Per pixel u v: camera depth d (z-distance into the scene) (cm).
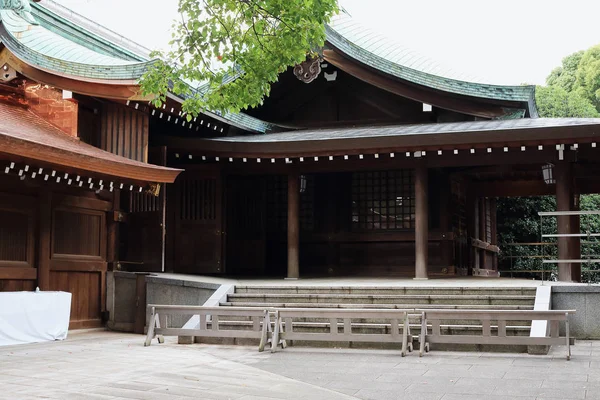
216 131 1939
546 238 3152
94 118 1603
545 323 1077
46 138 1369
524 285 1334
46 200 1427
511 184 2177
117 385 777
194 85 1741
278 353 1077
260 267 2058
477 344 1072
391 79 1892
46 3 1989
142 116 1612
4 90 1558
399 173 2017
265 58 1016
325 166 1819
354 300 1332
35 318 1259
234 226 2080
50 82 1521
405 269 1983
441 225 1955
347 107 2077
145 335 1446
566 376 830
